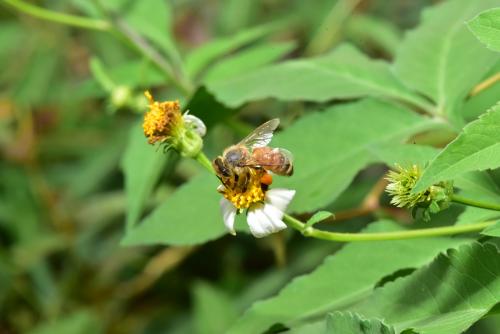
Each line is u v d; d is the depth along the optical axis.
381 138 0.33
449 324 0.27
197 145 0.30
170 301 0.52
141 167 0.38
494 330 0.38
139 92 0.45
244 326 0.31
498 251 0.27
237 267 0.49
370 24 0.48
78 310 0.53
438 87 0.34
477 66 0.33
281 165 0.29
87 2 0.43
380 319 0.27
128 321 0.52
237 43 0.42
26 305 0.54
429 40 0.35
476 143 0.26
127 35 0.43
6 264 0.53
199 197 0.33
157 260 0.49
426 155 0.30
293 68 0.35
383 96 0.34
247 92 0.35
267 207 0.29
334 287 0.31
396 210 0.39
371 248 0.31
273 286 0.45
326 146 0.33
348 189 0.44
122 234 0.54
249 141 0.30
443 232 0.29
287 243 0.45
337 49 0.36
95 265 0.53
